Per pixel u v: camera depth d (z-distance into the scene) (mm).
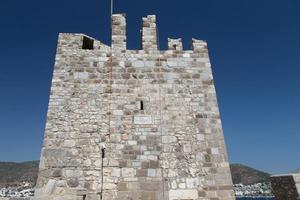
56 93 10328
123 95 10672
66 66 10844
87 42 11703
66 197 8672
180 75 11297
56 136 9695
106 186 9250
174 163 9820
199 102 10914
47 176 9141
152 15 12258
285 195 10617
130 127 10180
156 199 9266
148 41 11758
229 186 9680
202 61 11695
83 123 10031
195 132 10391
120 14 12047
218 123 10625
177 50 11758
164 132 10250
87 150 9672
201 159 9992
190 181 9617
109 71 11008
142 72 11148
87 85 10648
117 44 11516
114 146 9836
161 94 10875
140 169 9602
